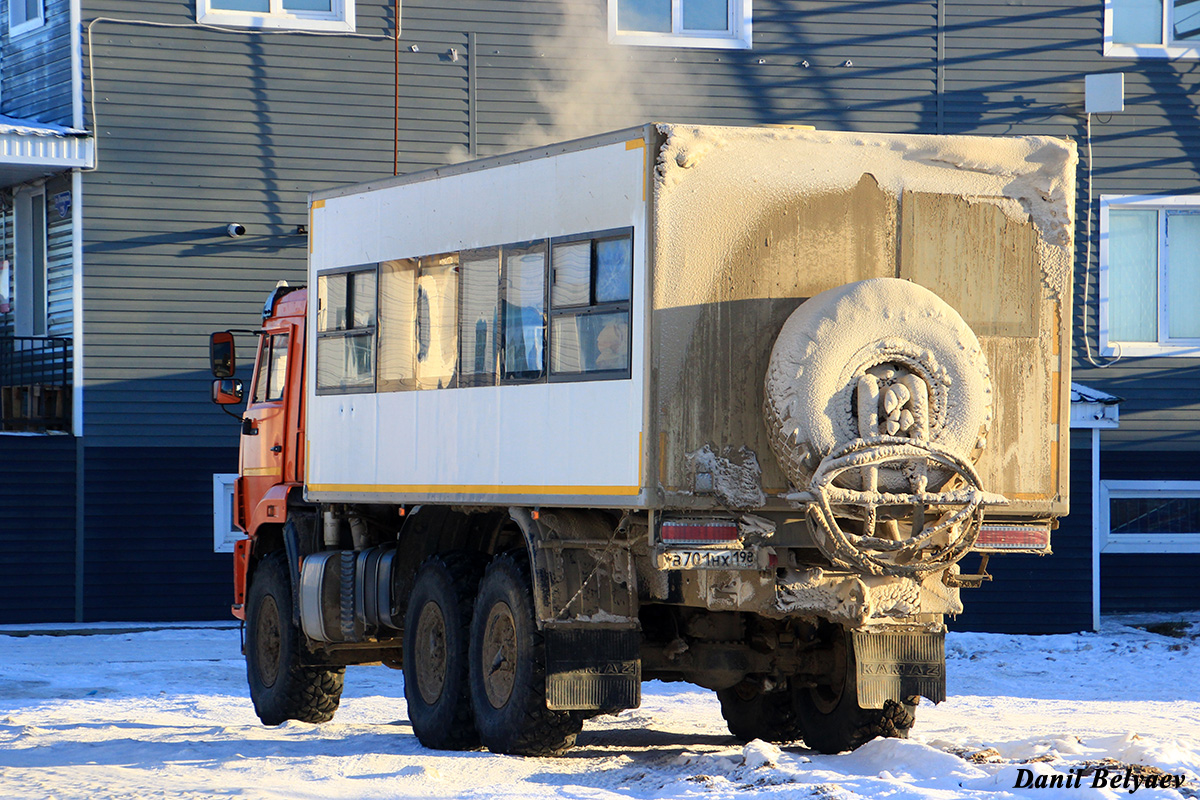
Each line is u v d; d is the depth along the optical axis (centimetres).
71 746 2336
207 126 4684
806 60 4944
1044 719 2802
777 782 1848
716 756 2056
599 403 2039
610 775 1984
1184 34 5072
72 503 4569
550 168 2162
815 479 1919
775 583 2033
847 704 2236
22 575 4512
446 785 1905
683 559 1967
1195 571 4978
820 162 2050
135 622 4572
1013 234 2130
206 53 4691
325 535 2753
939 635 2148
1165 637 4656
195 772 2025
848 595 2047
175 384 4644
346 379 2620
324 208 2692
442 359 2372
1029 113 5000
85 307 4594
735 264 2005
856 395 1950
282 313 3017
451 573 2356
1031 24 5003
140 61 4656
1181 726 2666
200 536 4644
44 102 4731
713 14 4941
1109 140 5016
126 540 4591
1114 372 4994
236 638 4366
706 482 1975
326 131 4753
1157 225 5053
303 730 2631
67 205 4700
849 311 1952
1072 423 4750
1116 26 5053
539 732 2147
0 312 4978
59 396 4594
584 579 2128
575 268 2100
